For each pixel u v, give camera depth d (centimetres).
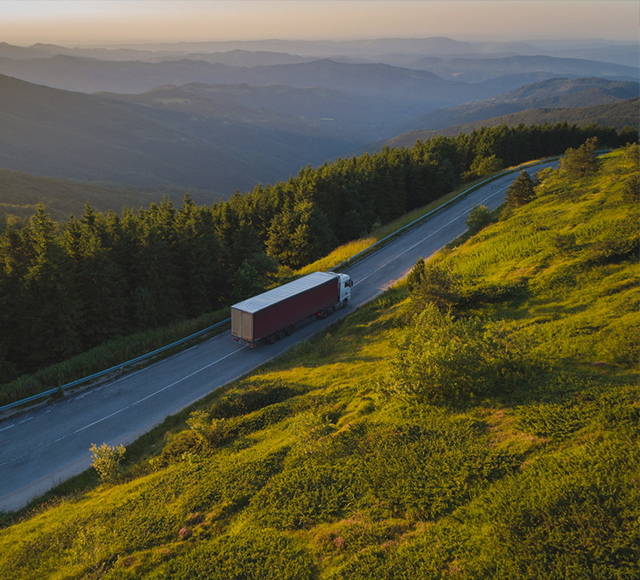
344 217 7106
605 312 1991
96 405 2662
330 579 902
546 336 1894
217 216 5922
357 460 1294
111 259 3788
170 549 1102
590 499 914
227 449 1666
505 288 2666
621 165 5181
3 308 3191
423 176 8500
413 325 2623
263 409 1945
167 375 3019
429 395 1581
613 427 1148
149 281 4009
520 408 1341
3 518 1767
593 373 1495
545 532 873
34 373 3072
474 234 5119
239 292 4369
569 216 3809
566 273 2630
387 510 1063
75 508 1527
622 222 3120
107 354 3212
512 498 979
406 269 4816
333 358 2661
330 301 3881
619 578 750
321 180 6794
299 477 1283
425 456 1235
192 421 1881
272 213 6931
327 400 1908
